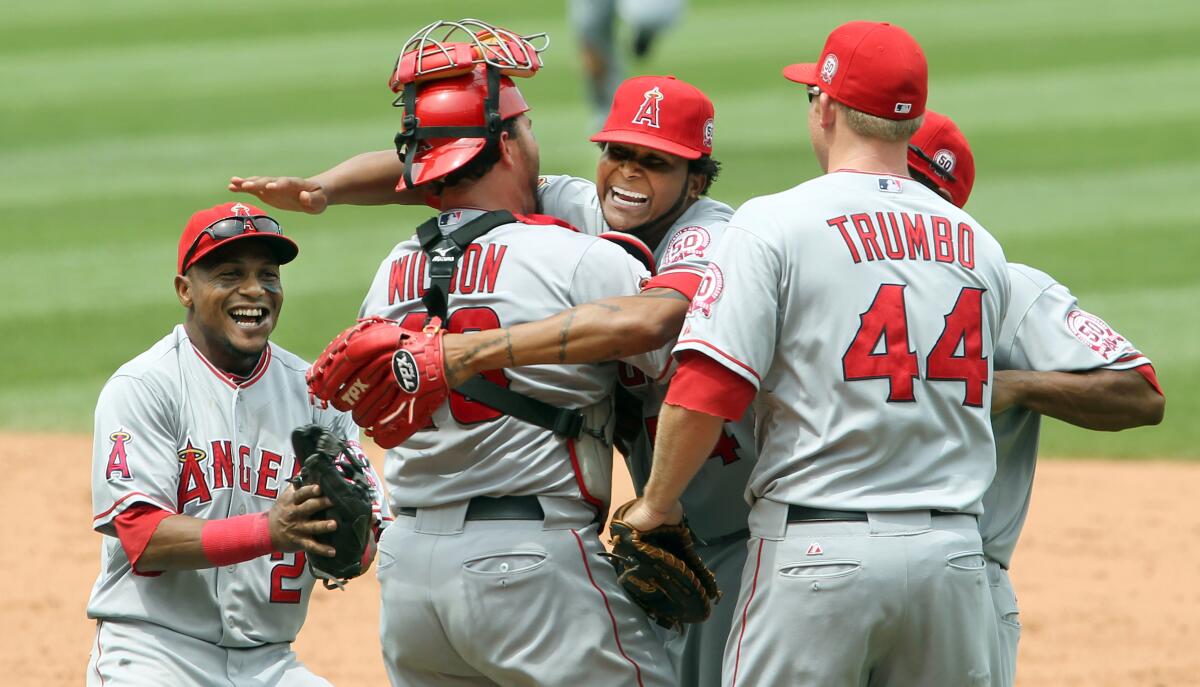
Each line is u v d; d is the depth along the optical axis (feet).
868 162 39.73
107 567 46.83
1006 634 43.78
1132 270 144.87
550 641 39.83
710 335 37.24
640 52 239.91
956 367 38.45
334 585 43.86
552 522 40.16
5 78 282.15
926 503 37.70
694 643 46.98
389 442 39.52
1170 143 207.92
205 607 46.57
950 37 309.63
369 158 49.19
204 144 218.18
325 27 343.05
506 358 37.99
